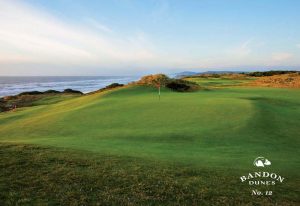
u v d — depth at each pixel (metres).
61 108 47.72
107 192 11.38
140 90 57.59
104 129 27.36
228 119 27.86
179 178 13.05
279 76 93.12
